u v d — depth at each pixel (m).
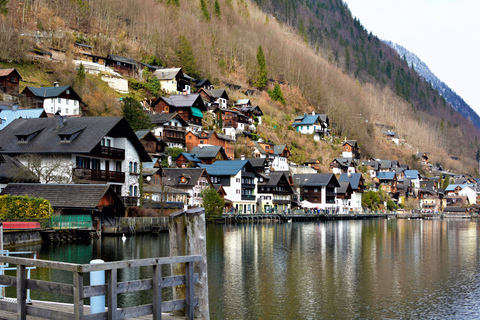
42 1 179.75
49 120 64.50
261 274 39.22
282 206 131.75
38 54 148.25
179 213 15.42
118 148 66.00
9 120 76.38
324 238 70.94
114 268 12.45
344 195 154.75
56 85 124.12
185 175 96.56
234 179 113.31
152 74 172.88
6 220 46.81
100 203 51.84
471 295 33.09
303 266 43.47
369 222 129.12
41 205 49.31
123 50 181.38
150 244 51.19
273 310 28.81
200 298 15.04
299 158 182.38
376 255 51.94
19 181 56.38
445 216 187.75
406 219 163.62
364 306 30.06
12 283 13.60
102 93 139.38
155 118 128.50
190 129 140.12
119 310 12.77
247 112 178.50
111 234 58.34
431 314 28.58
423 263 46.59
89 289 12.22
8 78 117.69
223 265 43.19
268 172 130.62
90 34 183.12
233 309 28.88
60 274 34.78
